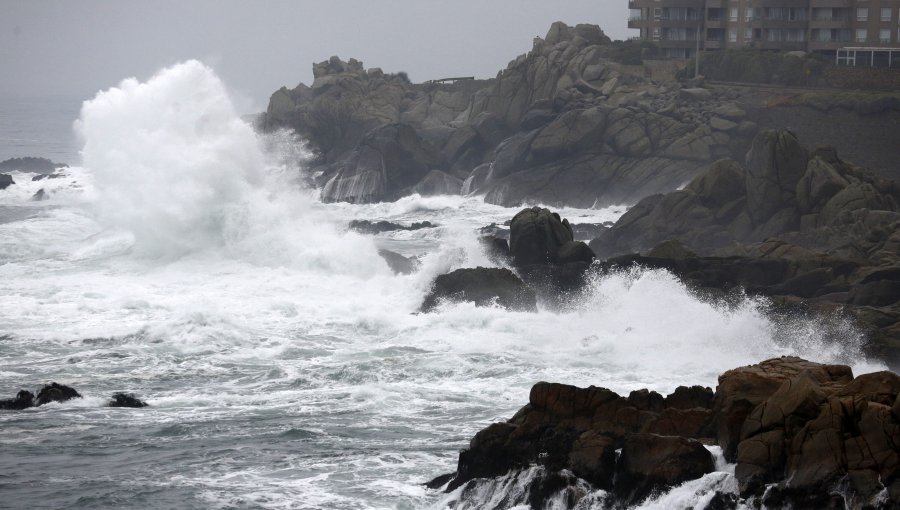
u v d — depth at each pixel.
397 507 57.38
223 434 69.62
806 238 133.00
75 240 143.50
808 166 144.75
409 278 119.69
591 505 54.44
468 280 108.25
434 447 66.69
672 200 149.00
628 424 57.62
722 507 51.22
